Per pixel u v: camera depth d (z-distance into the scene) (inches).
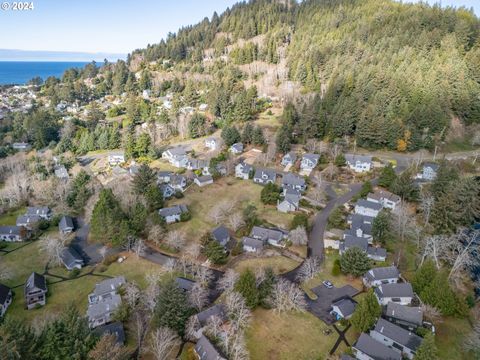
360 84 4712.1
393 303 1860.2
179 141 5009.8
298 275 2245.3
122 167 4249.5
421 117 4109.3
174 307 1724.9
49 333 1374.3
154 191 3053.6
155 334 1688.0
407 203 3043.8
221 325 1769.2
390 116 4138.8
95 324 1849.2
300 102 4918.8
